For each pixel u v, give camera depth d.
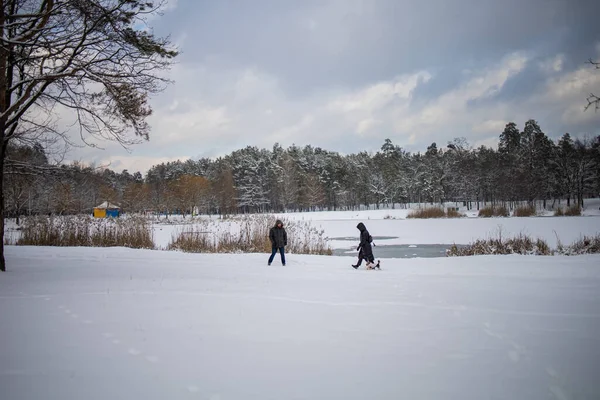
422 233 32.00
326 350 4.44
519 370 3.93
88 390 3.34
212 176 111.25
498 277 10.00
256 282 9.14
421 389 3.49
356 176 99.19
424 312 6.21
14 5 10.83
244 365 3.97
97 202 73.75
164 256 15.27
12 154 12.98
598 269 11.01
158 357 4.13
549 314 6.09
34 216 21.94
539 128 99.81
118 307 6.23
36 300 6.68
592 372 3.88
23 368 3.79
